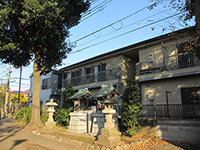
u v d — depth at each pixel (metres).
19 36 10.80
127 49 14.04
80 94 10.71
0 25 8.80
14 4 8.48
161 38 11.65
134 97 8.55
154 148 6.86
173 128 8.29
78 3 11.17
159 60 12.30
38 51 11.84
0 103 30.78
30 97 29.11
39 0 8.37
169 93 11.25
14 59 11.84
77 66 19.34
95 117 9.05
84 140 7.60
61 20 9.64
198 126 7.67
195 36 7.34
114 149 5.99
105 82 15.03
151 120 8.98
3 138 8.09
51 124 9.73
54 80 23.38
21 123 13.79
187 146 7.30
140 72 12.39
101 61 16.91
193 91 10.32
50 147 6.70
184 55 10.89
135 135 8.69
